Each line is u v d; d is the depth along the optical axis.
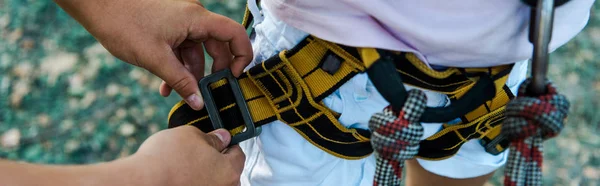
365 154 1.00
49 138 2.20
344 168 1.08
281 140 1.01
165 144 0.81
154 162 0.77
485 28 0.77
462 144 1.10
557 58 2.56
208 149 0.85
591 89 2.44
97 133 2.21
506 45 0.81
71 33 2.62
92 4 0.92
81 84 2.39
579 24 0.87
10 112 2.30
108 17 0.92
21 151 2.15
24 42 2.59
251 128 0.96
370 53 0.77
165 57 0.94
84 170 0.70
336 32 0.81
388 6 0.77
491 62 0.83
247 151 1.11
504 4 0.76
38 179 0.66
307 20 0.83
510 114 0.70
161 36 0.93
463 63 0.83
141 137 2.22
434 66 0.84
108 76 2.42
